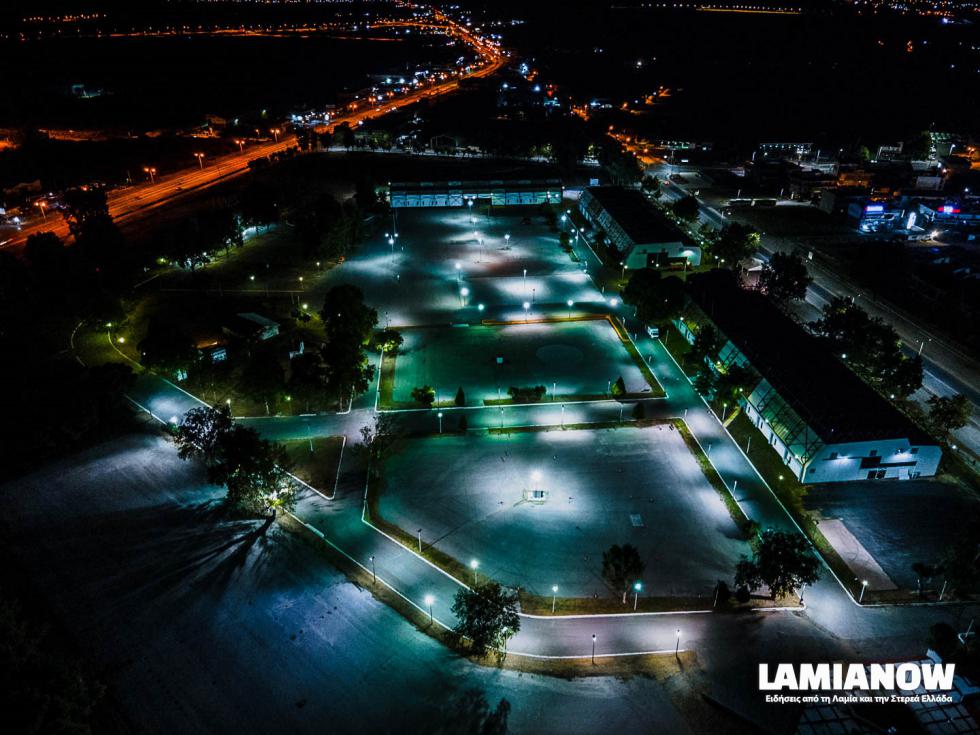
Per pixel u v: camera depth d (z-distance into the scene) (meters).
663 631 74.38
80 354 132.12
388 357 132.25
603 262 181.50
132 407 115.25
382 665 69.81
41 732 54.41
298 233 195.38
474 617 69.00
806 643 73.12
